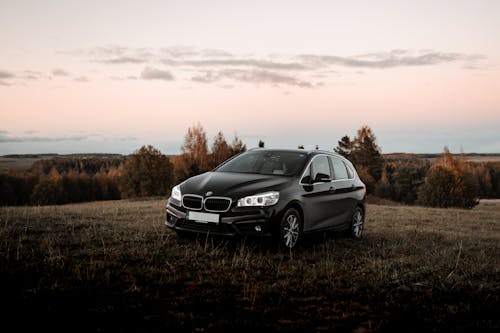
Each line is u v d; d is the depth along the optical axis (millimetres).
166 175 60000
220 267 5781
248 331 3803
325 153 8695
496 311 4609
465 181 52375
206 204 6797
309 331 3893
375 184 73312
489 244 9203
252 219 6617
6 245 6465
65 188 76938
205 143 67625
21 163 124562
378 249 7906
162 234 7883
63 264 5387
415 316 4367
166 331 3715
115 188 82625
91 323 3791
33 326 3666
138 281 4984
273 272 5711
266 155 8344
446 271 6195
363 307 4562
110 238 7492
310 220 7594
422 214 17109
